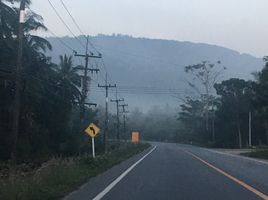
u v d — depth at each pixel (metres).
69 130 65.50
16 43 49.75
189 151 67.00
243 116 113.81
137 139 92.50
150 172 25.55
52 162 23.56
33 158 47.59
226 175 23.61
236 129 116.31
